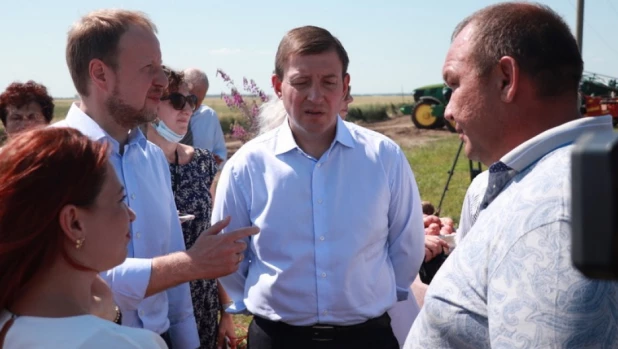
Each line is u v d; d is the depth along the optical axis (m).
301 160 2.89
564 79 1.70
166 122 3.48
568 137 1.64
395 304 3.15
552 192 1.49
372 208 2.88
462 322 1.64
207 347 3.61
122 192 1.76
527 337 1.44
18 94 3.92
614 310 1.41
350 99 3.45
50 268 1.63
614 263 0.55
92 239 1.66
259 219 2.90
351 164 2.90
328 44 2.81
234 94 6.26
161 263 2.51
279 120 3.56
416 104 28.02
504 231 1.55
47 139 1.63
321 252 2.83
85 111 2.72
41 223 1.56
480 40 1.77
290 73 2.81
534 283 1.45
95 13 2.67
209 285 3.59
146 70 2.65
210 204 3.60
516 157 1.67
